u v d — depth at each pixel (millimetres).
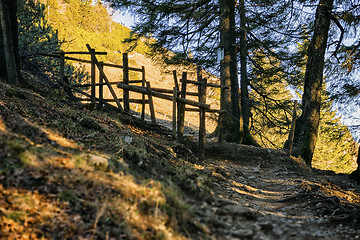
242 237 4492
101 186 4445
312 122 14773
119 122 8820
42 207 3746
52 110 7172
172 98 9562
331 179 11711
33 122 5906
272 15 17875
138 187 4762
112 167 5070
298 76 19766
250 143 17047
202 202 5383
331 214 6094
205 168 7965
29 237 3352
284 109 20844
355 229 5355
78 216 3797
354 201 8062
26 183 3994
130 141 7195
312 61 15141
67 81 10680
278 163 12930
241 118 16344
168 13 17234
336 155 24547
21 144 4645
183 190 5590
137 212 4184
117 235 3711
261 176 10875
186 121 34156
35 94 7684
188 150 9141
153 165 6207
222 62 16609
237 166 11742
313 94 14977
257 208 6246
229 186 7605
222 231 4566
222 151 12344
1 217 3424
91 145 6023
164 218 4258
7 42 7652
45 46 13539
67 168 4562
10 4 8016
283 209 6617
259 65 20984
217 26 18719
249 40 19672
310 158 14469
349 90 15219
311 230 5152
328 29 15031
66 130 6316
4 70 7934
